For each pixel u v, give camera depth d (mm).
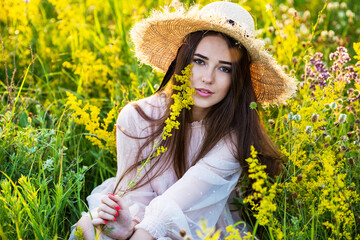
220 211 2311
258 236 2482
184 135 2430
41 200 2260
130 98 3254
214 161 2299
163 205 2123
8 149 2555
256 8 4613
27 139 2561
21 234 2076
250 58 2398
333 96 2508
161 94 2551
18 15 3973
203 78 2260
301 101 2994
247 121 2404
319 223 2314
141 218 2322
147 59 2713
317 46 3908
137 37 2576
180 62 2328
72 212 2559
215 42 2252
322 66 2867
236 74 2293
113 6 4613
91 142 3098
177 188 2203
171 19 2318
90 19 4461
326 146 2398
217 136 2365
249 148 2377
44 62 3812
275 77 2480
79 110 2760
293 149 2410
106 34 4344
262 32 3793
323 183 2225
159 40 2545
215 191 2268
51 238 2172
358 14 4961
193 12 2264
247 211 2395
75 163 2787
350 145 2555
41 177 2482
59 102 3500
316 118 2326
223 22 2219
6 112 2719
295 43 3369
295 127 2439
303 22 4082
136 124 2475
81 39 4074
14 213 2094
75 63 3799
